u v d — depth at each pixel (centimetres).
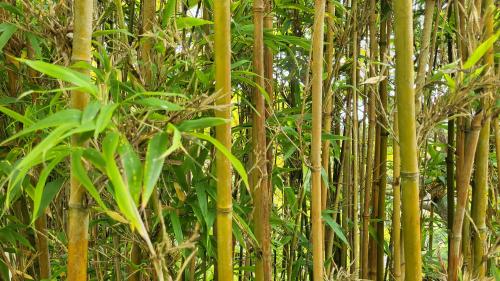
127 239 102
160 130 65
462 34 122
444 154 187
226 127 89
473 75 103
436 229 242
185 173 123
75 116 61
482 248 133
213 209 120
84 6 73
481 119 111
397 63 95
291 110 146
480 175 127
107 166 59
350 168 166
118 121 67
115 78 90
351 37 153
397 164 137
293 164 166
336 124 177
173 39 103
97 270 129
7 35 93
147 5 114
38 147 56
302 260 164
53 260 146
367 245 160
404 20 93
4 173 94
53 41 94
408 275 99
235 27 128
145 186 59
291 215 180
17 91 118
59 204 133
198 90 118
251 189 129
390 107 176
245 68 142
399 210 139
